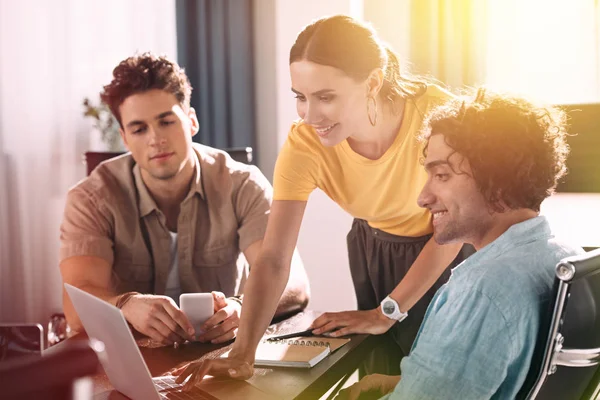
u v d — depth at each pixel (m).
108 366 1.12
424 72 3.29
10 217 3.86
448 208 1.05
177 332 1.44
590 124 1.95
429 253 1.52
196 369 1.19
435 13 3.27
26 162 3.86
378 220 1.71
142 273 1.87
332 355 1.33
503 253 1.01
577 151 1.97
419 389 0.97
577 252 1.03
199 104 3.82
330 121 1.37
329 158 1.58
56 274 3.89
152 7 3.86
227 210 1.90
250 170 1.98
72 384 0.52
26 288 3.89
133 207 1.85
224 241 1.90
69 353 0.52
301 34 1.34
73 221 1.83
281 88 3.66
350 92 1.35
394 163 1.54
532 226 1.01
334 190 1.64
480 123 1.00
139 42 3.87
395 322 1.54
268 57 3.78
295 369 1.24
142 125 1.75
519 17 3.19
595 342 0.96
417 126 1.50
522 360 0.94
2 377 0.49
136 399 1.09
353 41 1.33
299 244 3.51
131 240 1.85
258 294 1.39
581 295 0.92
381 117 1.49
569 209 3.14
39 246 3.88
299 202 1.54
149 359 1.34
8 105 3.84
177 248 1.88
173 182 1.83
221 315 1.46
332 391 1.18
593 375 1.01
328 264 3.47
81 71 3.86
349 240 1.86
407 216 1.64
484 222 1.05
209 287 1.90
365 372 1.27
